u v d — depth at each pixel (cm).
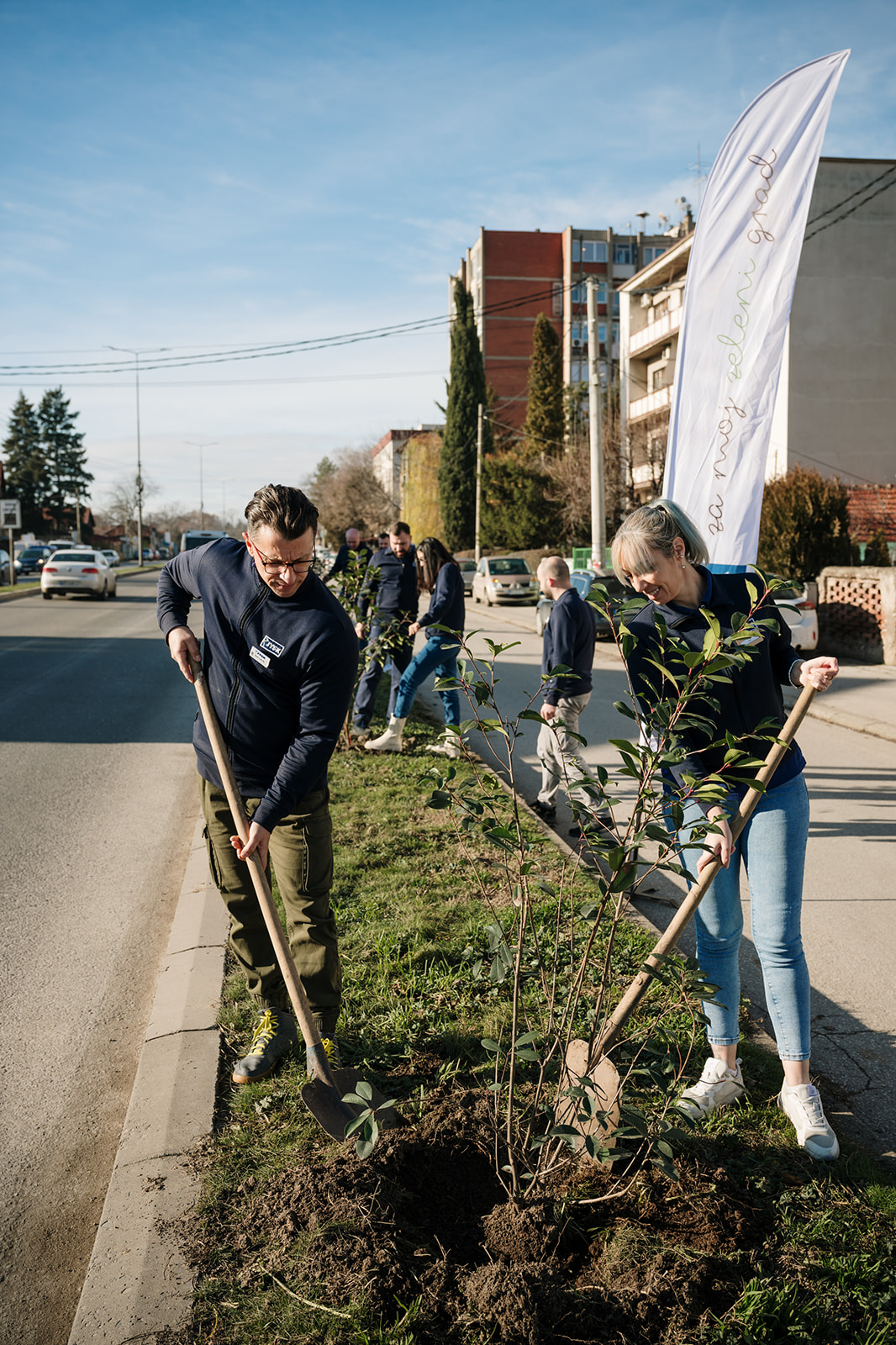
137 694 1159
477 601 2945
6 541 7650
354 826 548
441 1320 198
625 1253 212
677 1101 235
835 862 545
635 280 3609
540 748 593
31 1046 344
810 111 520
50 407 8775
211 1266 212
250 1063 291
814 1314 197
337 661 274
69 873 528
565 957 355
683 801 235
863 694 1110
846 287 2620
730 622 261
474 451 5088
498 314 6469
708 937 279
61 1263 239
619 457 3416
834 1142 255
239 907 304
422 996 338
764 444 542
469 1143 248
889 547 2259
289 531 254
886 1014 361
